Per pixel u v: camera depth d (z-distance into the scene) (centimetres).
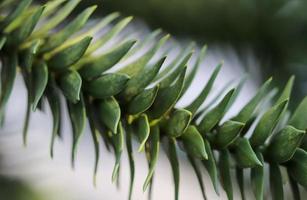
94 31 58
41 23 58
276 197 54
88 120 55
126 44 54
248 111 54
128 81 53
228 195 54
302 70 79
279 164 54
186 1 78
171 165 54
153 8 77
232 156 55
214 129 54
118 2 76
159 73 56
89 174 79
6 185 74
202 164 55
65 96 54
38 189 76
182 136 54
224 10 79
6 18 56
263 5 80
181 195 79
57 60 55
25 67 56
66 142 73
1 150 74
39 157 75
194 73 56
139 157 80
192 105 54
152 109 54
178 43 77
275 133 55
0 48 54
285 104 53
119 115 53
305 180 54
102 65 54
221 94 56
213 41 79
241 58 79
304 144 54
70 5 57
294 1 80
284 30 80
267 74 79
